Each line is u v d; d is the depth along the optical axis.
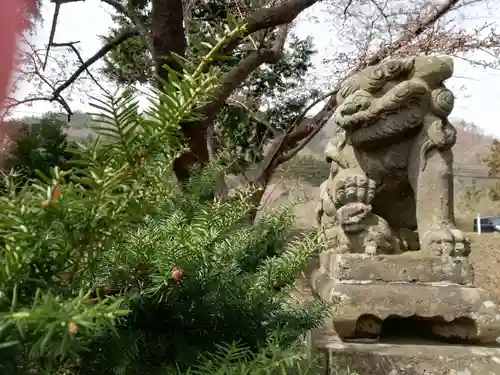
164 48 2.94
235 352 0.62
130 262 0.67
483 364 1.69
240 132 4.95
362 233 1.87
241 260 0.99
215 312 0.77
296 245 1.00
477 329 1.76
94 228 0.47
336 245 1.90
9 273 0.44
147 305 0.69
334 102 4.59
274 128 5.41
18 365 0.46
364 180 1.94
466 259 1.82
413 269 1.79
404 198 2.11
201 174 1.27
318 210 2.28
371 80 1.97
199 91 0.46
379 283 1.78
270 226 1.08
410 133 2.00
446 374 1.69
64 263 0.49
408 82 1.91
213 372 0.54
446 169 1.93
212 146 4.67
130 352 0.63
